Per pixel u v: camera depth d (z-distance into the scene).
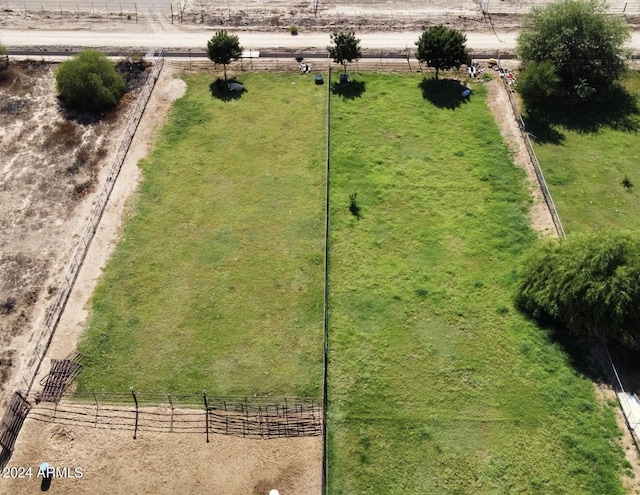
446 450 34.53
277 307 41.53
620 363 38.03
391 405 36.47
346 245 45.47
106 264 43.69
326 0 74.25
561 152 53.06
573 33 56.03
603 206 48.28
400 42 66.19
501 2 73.38
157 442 34.59
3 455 33.69
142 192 48.94
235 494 32.72
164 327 40.19
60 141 53.34
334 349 39.22
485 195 49.44
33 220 46.66
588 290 36.22
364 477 33.53
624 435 34.91
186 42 65.88
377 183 50.16
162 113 56.22
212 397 36.69
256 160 51.88
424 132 54.97
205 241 45.53
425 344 39.53
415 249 45.38
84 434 34.78
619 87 59.41
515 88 57.38
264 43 65.88
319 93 58.84
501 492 32.81
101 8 71.38
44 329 39.38
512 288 42.59
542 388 37.09
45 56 63.19
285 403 36.47
